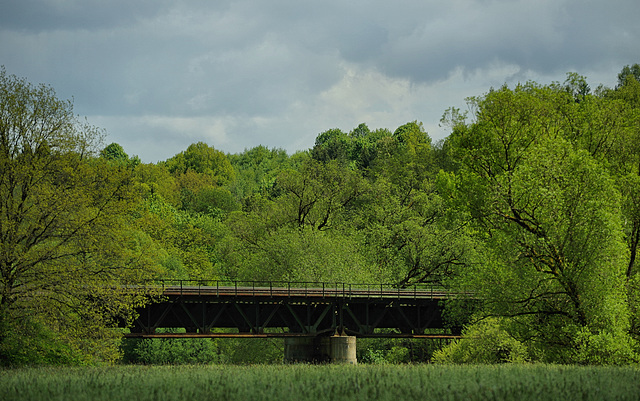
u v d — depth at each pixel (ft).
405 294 147.84
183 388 50.08
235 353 205.05
